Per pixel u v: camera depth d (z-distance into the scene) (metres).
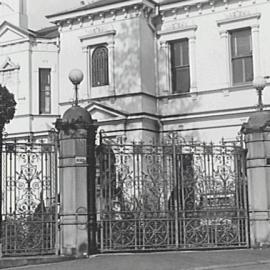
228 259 14.95
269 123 17.14
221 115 28.27
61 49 31.05
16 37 33.59
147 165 16.67
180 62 29.78
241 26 28.16
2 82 33.91
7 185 15.40
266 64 27.58
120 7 29.12
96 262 14.45
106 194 16.23
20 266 14.27
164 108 29.66
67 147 15.70
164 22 30.03
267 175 17.03
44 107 33.59
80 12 30.23
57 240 15.49
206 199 17.03
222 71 28.48
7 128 33.09
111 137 28.03
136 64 28.83
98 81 30.05
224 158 17.27
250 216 17.09
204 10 29.03
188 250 16.59
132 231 16.38
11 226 15.30
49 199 15.65
